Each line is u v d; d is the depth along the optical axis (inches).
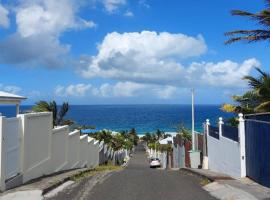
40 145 629.0
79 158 973.8
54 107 1245.1
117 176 709.3
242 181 568.1
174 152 1865.2
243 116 642.2
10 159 493.4
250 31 737.0
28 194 449.1
